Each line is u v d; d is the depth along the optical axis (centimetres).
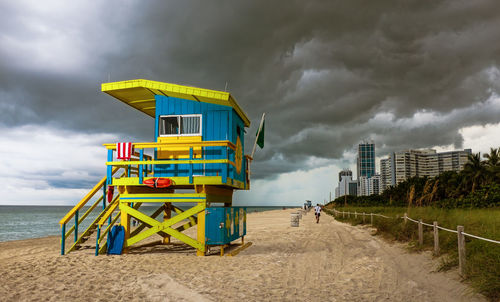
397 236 1327
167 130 1142
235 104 1126
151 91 1144
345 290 659
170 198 1050
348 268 884
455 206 2534
